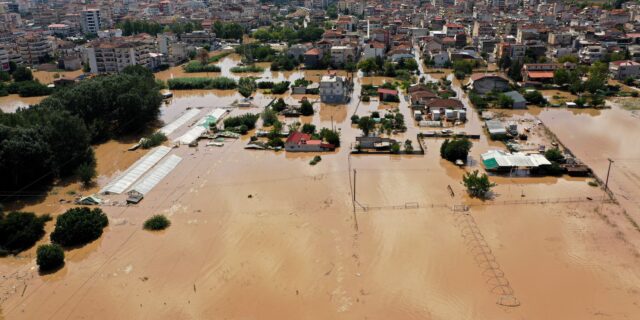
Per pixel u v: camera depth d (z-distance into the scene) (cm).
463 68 19825
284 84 17838
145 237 7881
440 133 12538
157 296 6475
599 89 16450
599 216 8206
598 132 12588
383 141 11562
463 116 13762
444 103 14262
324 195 9156
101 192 9500
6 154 9094
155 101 13862
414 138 12381
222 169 10612
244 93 16938
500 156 10200
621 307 6097
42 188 9769
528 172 10081
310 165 10669
